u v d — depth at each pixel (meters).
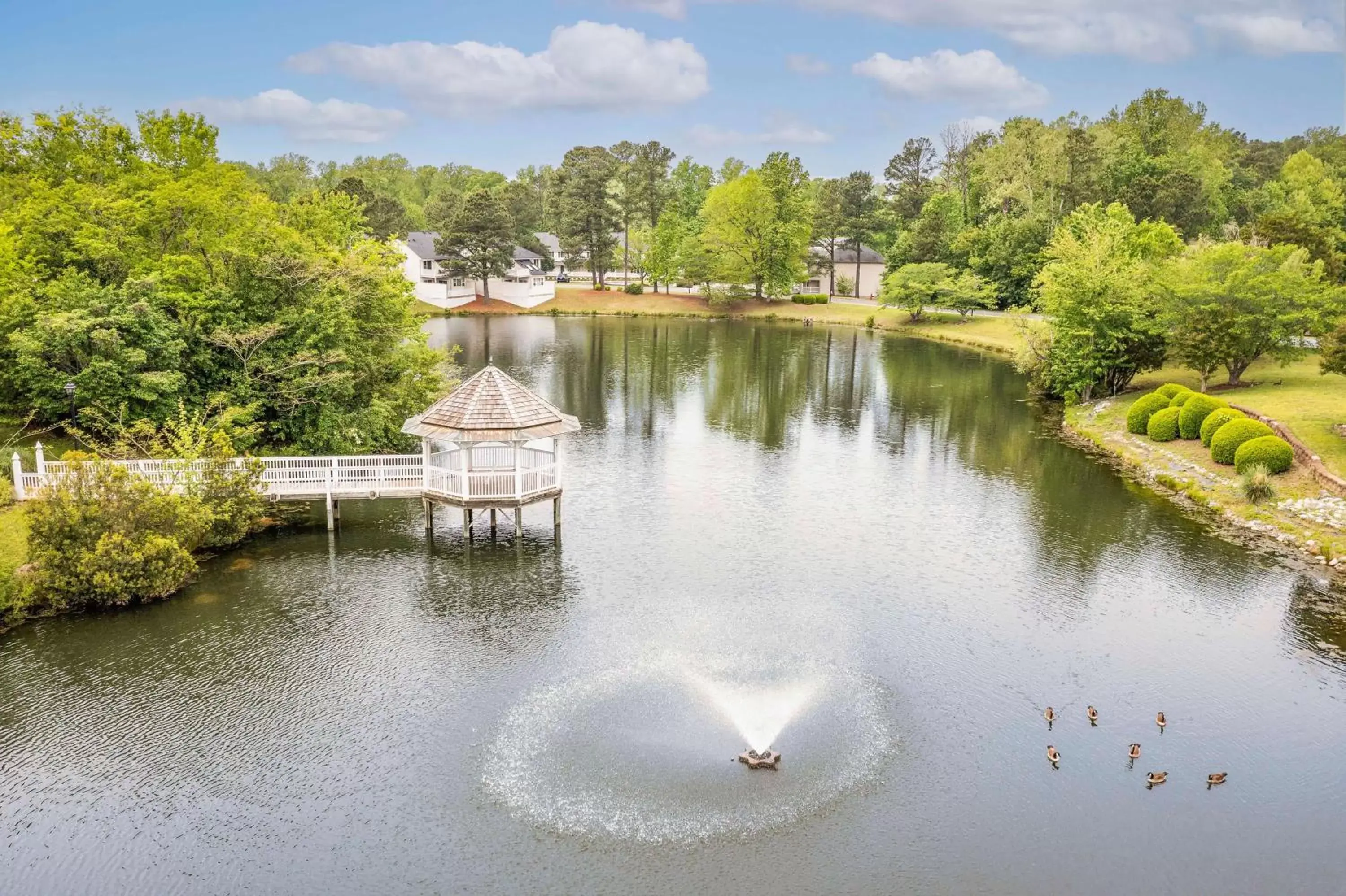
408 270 106.06
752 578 26.06
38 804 15.76
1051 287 51.03
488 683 19.91
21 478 27.30
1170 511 32.31
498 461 31.77
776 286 108.50
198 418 29.73
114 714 18.50
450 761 17.08
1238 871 14.54
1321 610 23.84
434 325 93.94
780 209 106.94
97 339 29.91
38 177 36.84
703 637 22.22
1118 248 52.75
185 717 18.45
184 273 33.34
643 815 15.61
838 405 53.22
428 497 28.62
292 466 29.03
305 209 49.66
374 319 36.94
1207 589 25.22
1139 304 48.47
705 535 29.66
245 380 32.75
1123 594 24.95
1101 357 48.44
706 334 88.69
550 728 18.17
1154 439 40.31
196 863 14.42
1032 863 14.62
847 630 22.72
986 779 16.75
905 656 21.36
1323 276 53.97
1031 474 37.59
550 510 32.16
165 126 38.88
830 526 30.75
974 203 108.50
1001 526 30.73
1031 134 90.44
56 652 20.97
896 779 16.69
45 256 34.19
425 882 14.05
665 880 14.13
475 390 28.41
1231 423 35.34
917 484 36.09
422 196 172.62
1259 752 17.72
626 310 109.06
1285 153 132.75
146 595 23.67
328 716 18.56
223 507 26.92
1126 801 16.19
